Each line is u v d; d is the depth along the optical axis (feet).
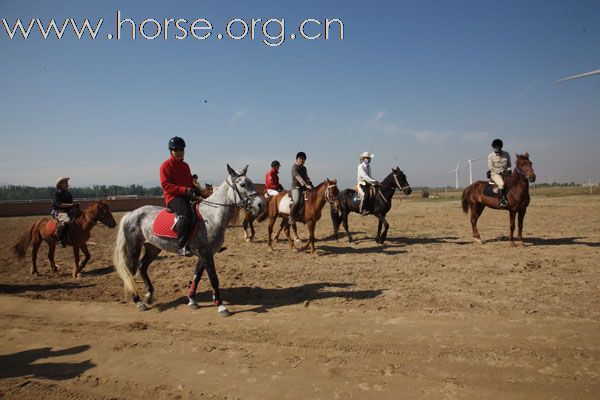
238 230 57.00
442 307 18.90
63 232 27.32
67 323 18.57
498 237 39.88
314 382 12.10
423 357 13.53
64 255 38.34
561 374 11.94
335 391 11.50
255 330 16.92
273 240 44.50
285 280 25.63
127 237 20.99
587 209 73.82
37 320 19.08
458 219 63.87
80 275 29.25
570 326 15.79
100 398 11.82
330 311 19.15
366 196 38.70
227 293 23.18
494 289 21.48
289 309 19.77
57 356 14.89
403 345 14.61
